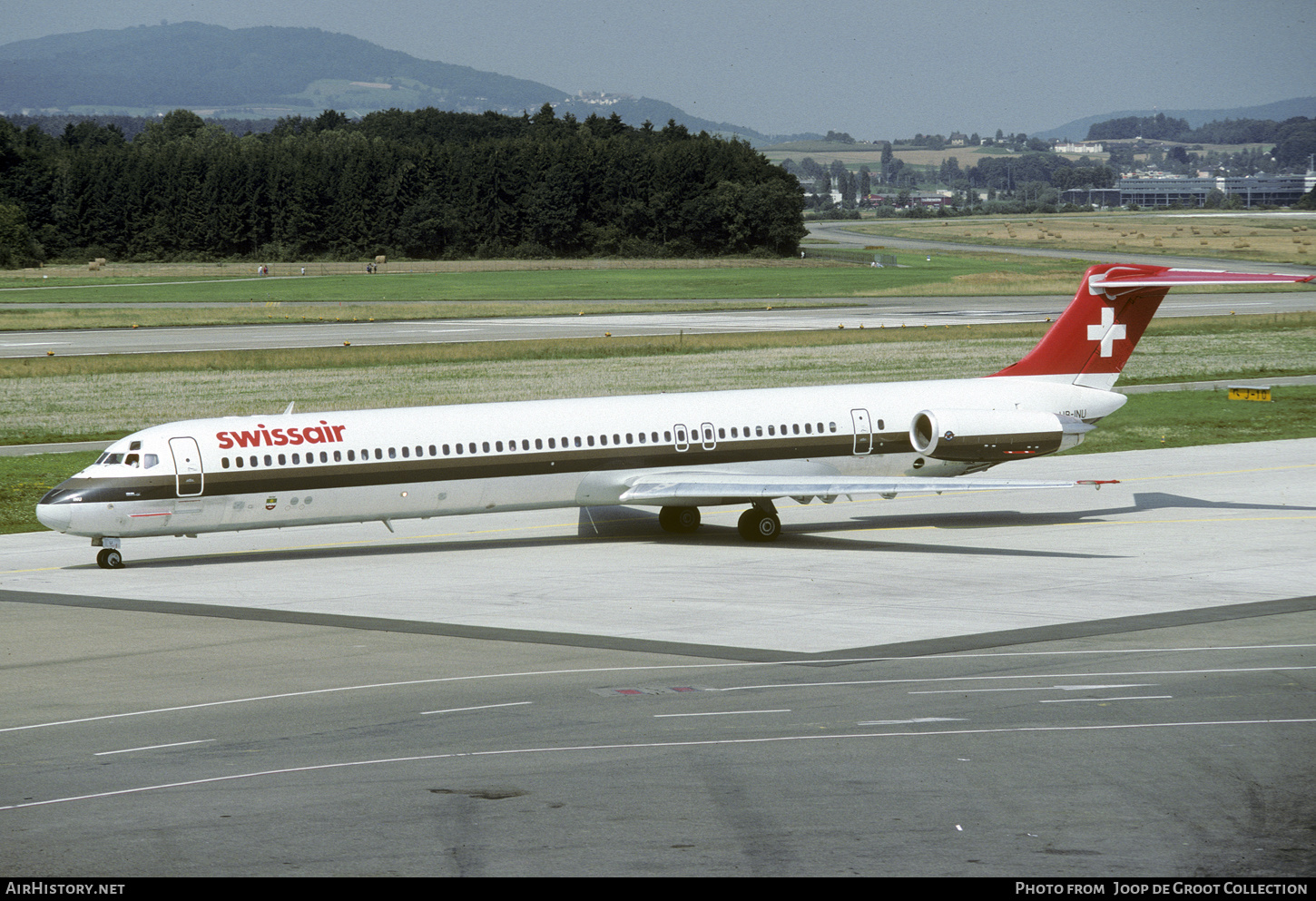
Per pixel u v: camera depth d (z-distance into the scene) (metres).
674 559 84.19
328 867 32.00
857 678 52.59
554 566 81.81
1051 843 33.34
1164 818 35.22
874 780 38.59
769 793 37.47
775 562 82.81
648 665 55.44
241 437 82.94
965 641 59.81
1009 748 41.94
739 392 96.31
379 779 39.31
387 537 94.38
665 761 40.78
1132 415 152.50
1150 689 49.91
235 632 63.22
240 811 36.41
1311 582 73.44
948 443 94.56
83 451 134.38
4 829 35.16
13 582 77.81
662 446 91.38
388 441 85.44
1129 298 101.44
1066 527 94.75
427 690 51.34
